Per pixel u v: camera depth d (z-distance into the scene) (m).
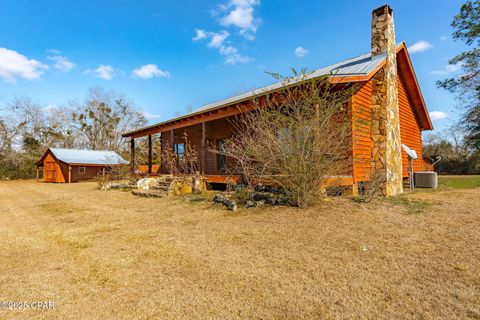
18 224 6.02
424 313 2.12
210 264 3.21
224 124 12.66
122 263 3.35
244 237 4.20
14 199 11.30
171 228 4.98
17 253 3.92
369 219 4.90
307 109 5.87
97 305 2.40
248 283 2.71
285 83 6.94
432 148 29.05
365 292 2.46
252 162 8.12
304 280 2.73
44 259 3.62
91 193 12.38
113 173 17.19
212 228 4.81
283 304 2.31
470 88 15.94
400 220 4.80
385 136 7.90
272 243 3.86
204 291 2.58
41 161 26.02
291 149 5.83
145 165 17.64
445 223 4.56
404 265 3.01
